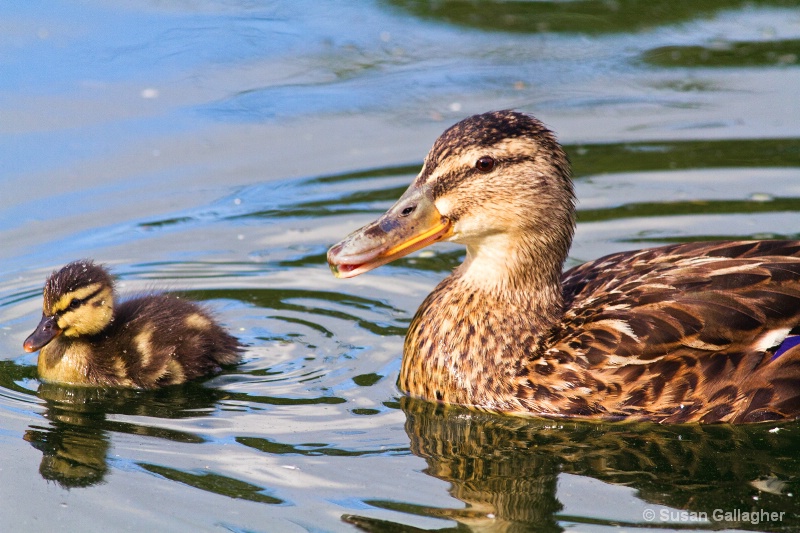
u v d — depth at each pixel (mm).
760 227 14219
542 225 11102
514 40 20578
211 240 14617
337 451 10211
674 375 10406
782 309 10500
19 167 16203
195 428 10727
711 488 9586
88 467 9961
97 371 11797
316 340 12453
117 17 21172
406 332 12484
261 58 19828
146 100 18219
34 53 19500
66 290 11625
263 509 9203
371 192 15625
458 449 10289
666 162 16062
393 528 8922
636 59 19641
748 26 20750
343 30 21047
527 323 11102
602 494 9500
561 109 17906
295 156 16703
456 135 11070
